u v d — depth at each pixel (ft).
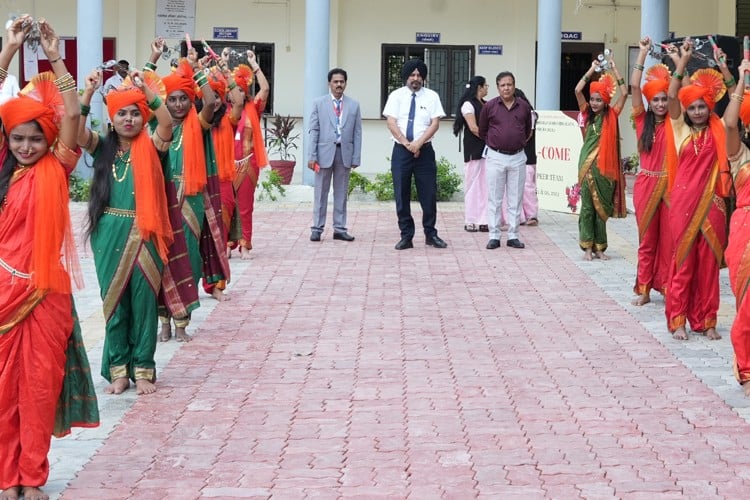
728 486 17.28
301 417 20.89
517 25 72.38
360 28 72.18
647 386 22.95
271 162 60.59
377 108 72.69
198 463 18.42
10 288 16.25
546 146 52.08
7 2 69.41
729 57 34.40
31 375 16.43
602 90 37.58
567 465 18.22
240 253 39.63
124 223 21.81
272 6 71.56
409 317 29.63
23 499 16.66
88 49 55.72
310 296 32.35
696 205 26.13
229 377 23.71
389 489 17.15
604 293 32.96
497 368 24.41
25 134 16.33
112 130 21.84
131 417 20.92
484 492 17.01
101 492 17.12
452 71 72.95
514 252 40.70
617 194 38.52
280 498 16.83
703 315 26.91
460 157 73.10
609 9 73.26
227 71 32.27
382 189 56.49
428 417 20.84
